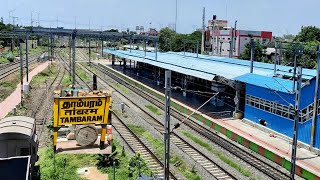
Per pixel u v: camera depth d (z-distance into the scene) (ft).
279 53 159.84
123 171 68.28
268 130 97.96
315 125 83.30
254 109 104.42
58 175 65.36
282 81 95.96
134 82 192.34
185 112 127.03
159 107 135.23
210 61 163.94
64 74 224.53
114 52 261.03
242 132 96.73
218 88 131.44
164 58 192.03
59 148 57.62
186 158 78.38
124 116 116.78
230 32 301.43
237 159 79.66
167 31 348.18
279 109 94.43
